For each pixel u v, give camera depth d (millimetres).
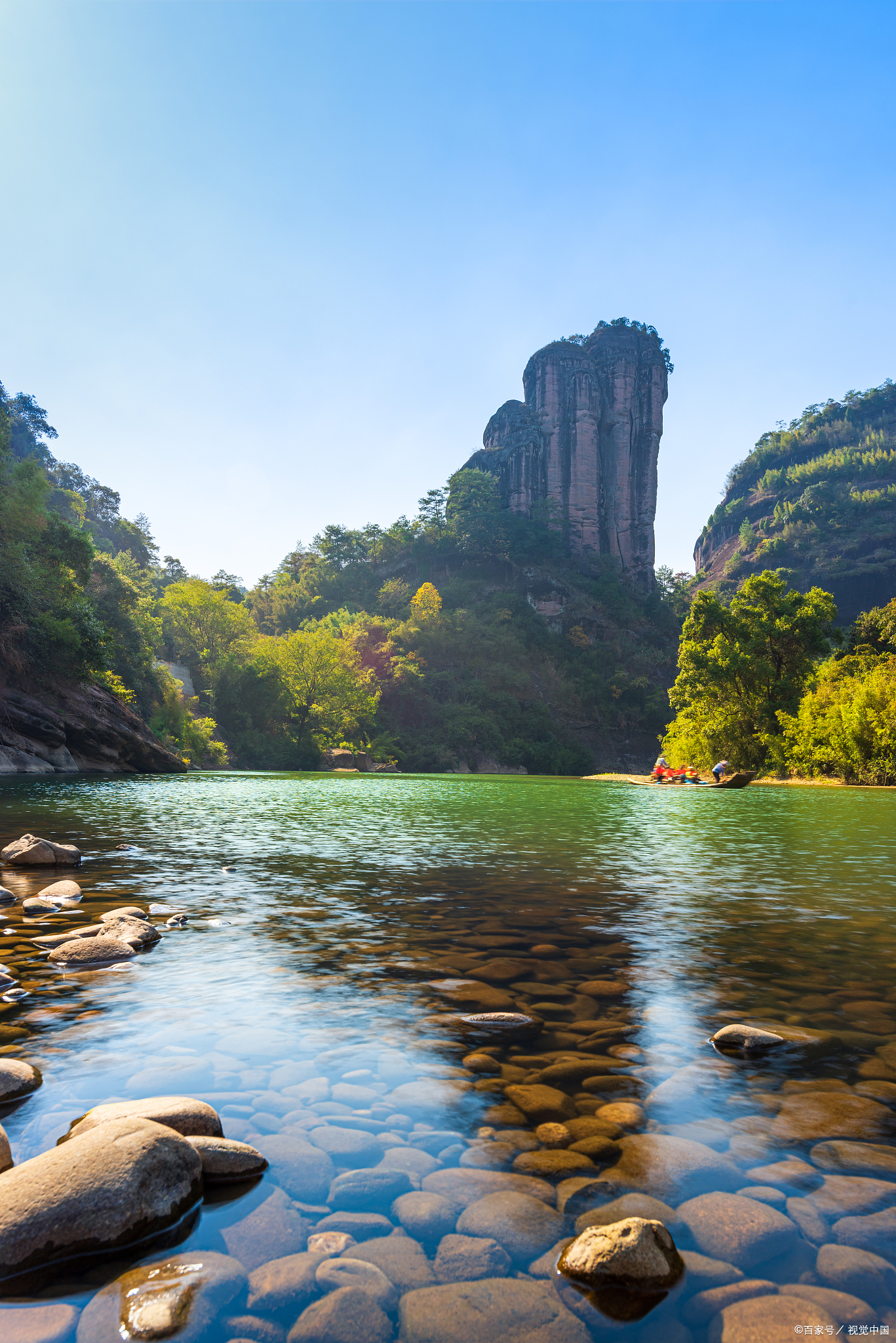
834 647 49500
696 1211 1861
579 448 142000
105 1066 2691
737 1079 2646
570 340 152750
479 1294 1573
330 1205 1898
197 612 74250
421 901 5801
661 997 3562
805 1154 2133
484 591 125125
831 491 185125
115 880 6523
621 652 124062
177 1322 1479
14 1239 1667
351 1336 1441
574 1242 1706
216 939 4559
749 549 190375
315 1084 2572
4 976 3652
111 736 33781
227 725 64562
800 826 13000
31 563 34281
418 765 82250
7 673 29953
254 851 8547
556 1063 2770
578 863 8062
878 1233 1769
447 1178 2018
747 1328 1466
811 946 4539
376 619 103750
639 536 145500
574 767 97812
